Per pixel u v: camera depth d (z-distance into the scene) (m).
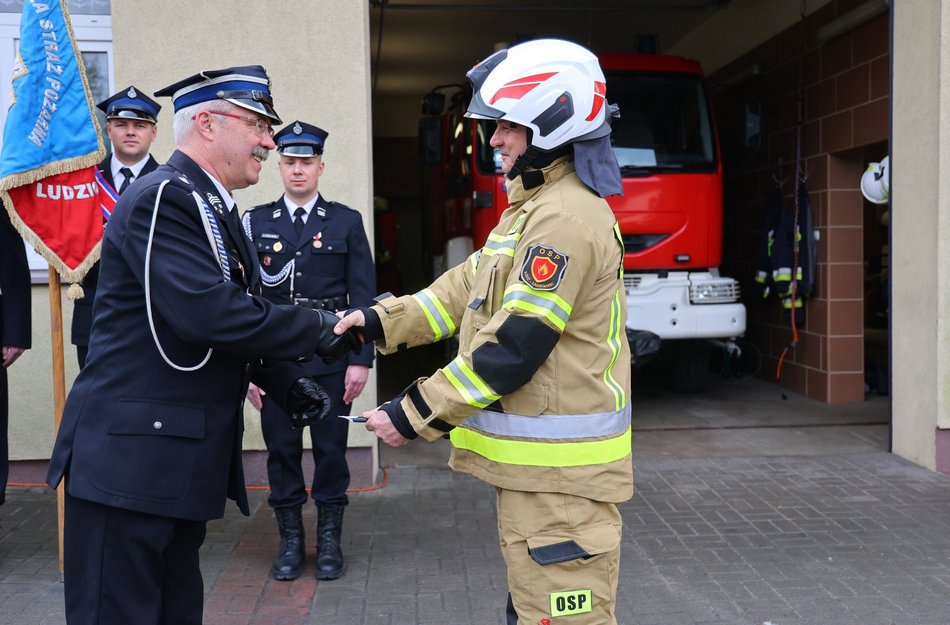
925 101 5.55
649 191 7.20
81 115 3.80
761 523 4.76
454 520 4.83
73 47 3.81
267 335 2.28
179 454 2.30
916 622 3.56
